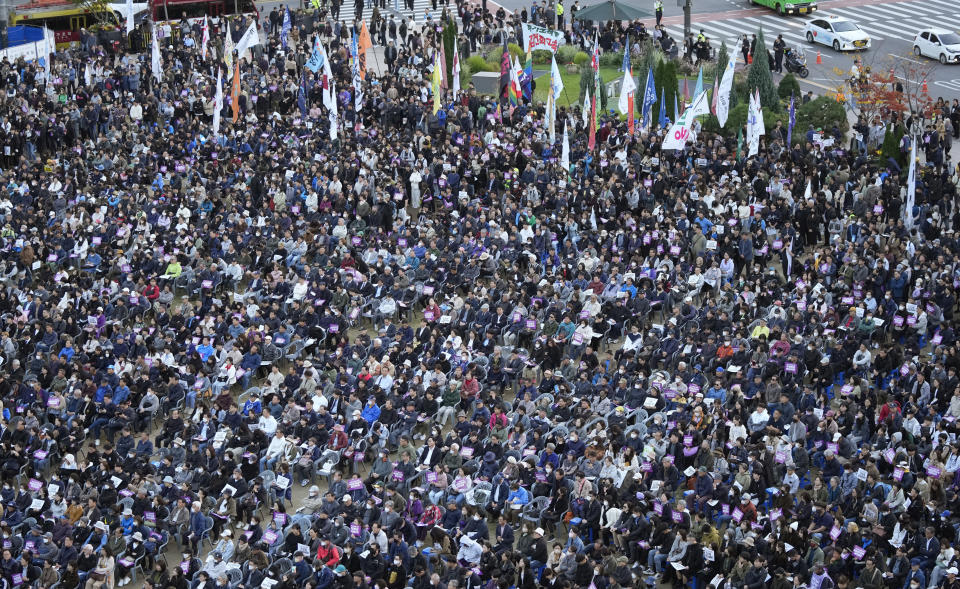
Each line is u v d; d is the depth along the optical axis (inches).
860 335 2097.7
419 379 1995.6
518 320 2204.7
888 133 2925.7
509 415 1915.6
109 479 1818.4
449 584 1489.9
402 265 2429.9
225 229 2591.0
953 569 1492.4
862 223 2461.9
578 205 2672.2
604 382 1948.8
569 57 4138.8
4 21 3882.9
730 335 2044.8
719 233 2466.8
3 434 1966.0
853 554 1556.3
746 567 1535.4
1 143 3157.0
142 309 2349.9
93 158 3053.6
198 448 1855.3
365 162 2896.2
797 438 1820.9
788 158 2856.8
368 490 1796.3
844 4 4788.4
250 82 3545.8
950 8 4643.2
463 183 2834.6
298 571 1589.6
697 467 1770.4
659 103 3329.2
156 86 3545.8
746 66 3708.2
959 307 2262.6
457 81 3326.8
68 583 1632.6
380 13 4724.4
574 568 1563.7
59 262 2564.0
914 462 1729.8
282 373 2214.6
